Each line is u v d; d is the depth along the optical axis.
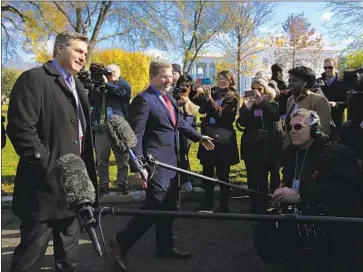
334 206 3.10
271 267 3.85
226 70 5.43
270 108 5.00
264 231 3.20
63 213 2.86
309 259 3.10
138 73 30.02
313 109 4.43
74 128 2.93
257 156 4.96
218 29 23.75
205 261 4.01
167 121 3.82
